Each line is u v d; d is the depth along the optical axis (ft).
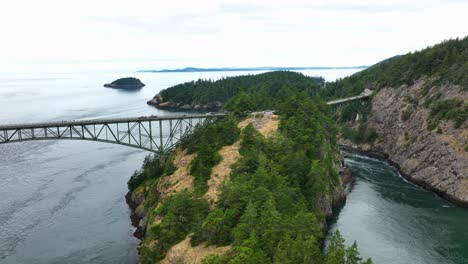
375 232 245.86
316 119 343.46
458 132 345.51
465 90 375.04
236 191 198.49
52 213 281.95
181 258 185.26
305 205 208.33
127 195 315.99
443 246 228.22
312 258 146.61
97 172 376.07
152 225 225.35
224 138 295.89
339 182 307.37
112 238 247.09
